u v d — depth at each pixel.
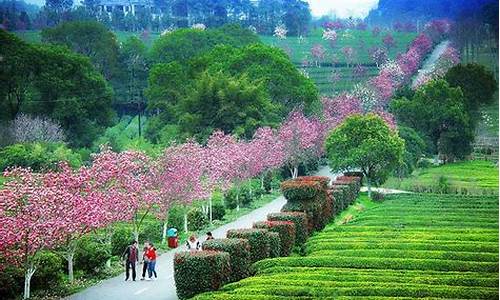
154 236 61.25
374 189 93.81
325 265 43.81
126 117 139.12
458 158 110.56
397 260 43.31
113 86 138.25
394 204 76.62
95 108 111.62
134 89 140.88
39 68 104.75
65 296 42.03
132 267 46.41
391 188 95.75
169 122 117.69
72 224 42.56
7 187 42.34
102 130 113.50
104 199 48.34
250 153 84.81
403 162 92.81
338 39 175.50
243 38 152.12
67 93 106.56
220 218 73.69
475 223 60.47
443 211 69.25
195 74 127.31
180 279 40.09
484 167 105.12
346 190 77.94
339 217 72.94
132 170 56.59
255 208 82.25
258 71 119.56
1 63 101.69
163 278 46.94
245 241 43.81
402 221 62.41
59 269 44.91
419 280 38.25
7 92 104.12
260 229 47.62
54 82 104.75
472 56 133.50
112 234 55.09
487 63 129.50
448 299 33.41
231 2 192.75
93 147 108.50
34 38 138.12
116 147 107.12
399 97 124.62
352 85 154.62
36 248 40.78
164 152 66.69
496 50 131.25
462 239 51.66
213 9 188.25
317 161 114.31
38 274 42.69
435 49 155.12
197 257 39.94
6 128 97.06
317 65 167.25
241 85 110.12
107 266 50.56
